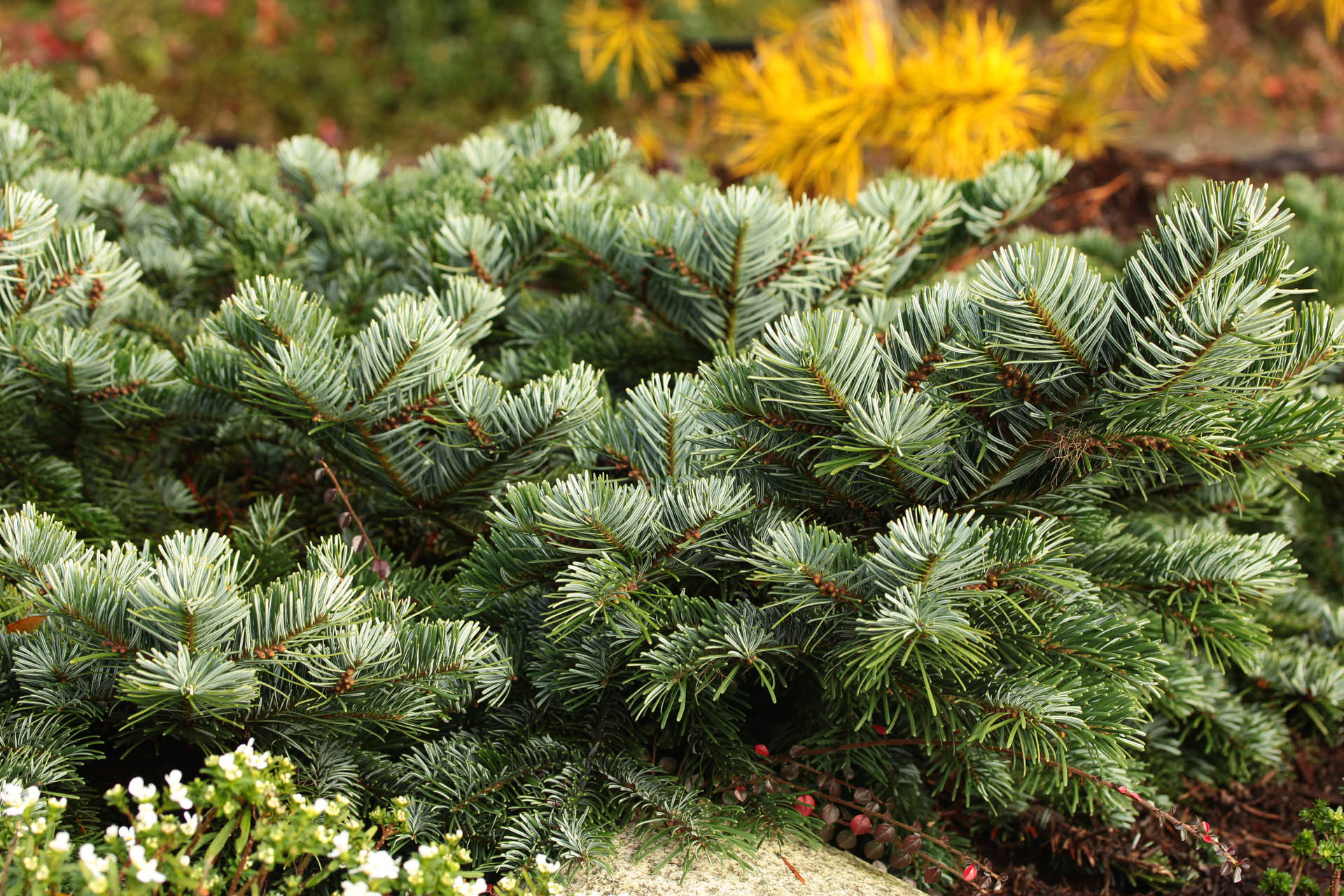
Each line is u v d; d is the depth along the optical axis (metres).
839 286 0.93
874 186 0.96
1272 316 0.78
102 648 0.81
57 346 0.88
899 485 0.84
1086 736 0.81
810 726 0.89
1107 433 0.82
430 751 0.85
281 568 0.89
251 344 0.86
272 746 0.84
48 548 0.81
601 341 0.97
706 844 0.83
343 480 0.93
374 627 0.82
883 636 0.80
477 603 0.86
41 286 0.89
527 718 0.87
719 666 0.84
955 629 0.80
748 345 0.93
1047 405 0.82
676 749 0.89
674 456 0.85
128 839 0.75
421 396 0.86
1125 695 0.82
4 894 0.75
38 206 0.86
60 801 0.79
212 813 0.79
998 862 0.95
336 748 0.84
